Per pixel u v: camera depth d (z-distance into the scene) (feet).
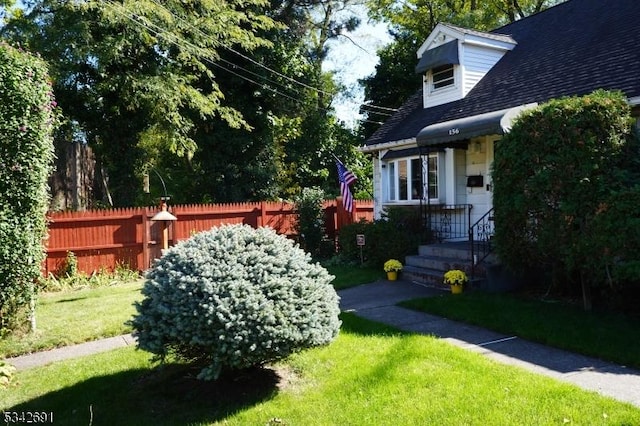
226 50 63.62
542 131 21.83
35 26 48.11
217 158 64.39
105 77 50.93
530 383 13.73
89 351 19.66
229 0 61.87
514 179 23.20
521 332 19.01
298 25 77.92
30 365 18.16
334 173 81.15
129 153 55.01
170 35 51.24
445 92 41.81
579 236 20.59
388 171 44.29
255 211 45.57
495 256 28.50
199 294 13.48
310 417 12.35
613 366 15.46
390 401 12.91
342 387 14.01
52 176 42.70
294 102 71.46
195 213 42.73
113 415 13.26
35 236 22.43
